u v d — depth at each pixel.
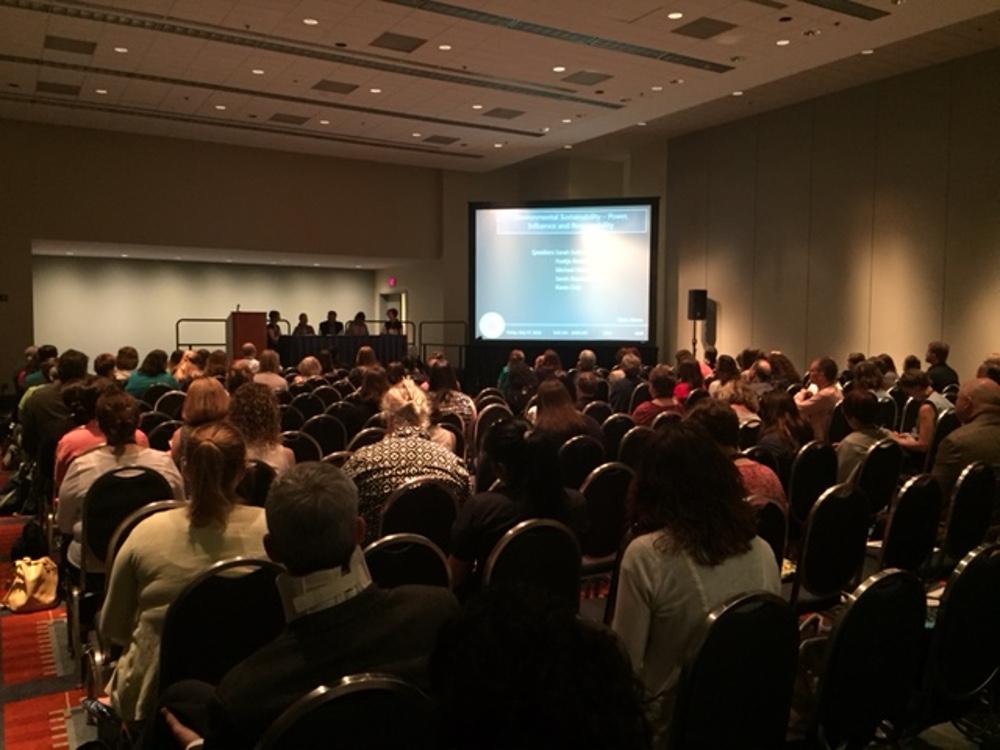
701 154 15.55
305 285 20.36
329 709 1.25
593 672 0.80
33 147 14.23
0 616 4.30
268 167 16.33
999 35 10.20
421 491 3.28
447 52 10.14
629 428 5.81
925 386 6.73
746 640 1.80
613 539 4.02
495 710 0.77
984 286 10.95
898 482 4.58
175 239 15.47
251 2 8.56
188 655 2.05
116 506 3.25
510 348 15.24
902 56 11.10
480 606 0.86
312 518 1.48
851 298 12.80
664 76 11.02
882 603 2.04
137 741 1.95
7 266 14.13
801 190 13.60
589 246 14.73
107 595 2.33
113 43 9.94
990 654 2.44
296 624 1.48
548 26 9.15
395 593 1.57
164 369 7.90
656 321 14.93
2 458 8.63
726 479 2.09
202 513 2.30
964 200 11.18
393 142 15.60
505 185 19.08
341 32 9.46
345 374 10.95
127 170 15.00
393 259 18.14
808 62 10.33
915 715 2.39
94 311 17.86
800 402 6.56
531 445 2.90
